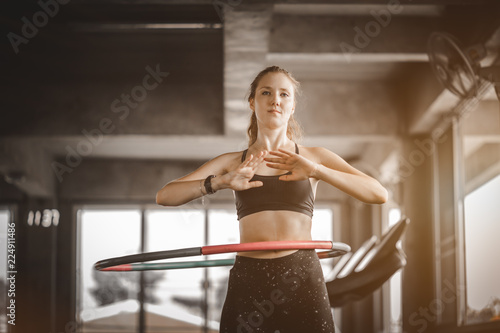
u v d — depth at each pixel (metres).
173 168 17.30
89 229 17.09
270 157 2.55
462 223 10.16
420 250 11.47
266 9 7.51
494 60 7.34
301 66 11.26
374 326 16.55
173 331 16.61
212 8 9.04
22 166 13.70
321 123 12.01
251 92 2.89
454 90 7.24
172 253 2.88
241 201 2.71
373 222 16.59
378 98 12.07
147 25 9.65
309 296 2.58
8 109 12.16
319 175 2.56
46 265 16.11
